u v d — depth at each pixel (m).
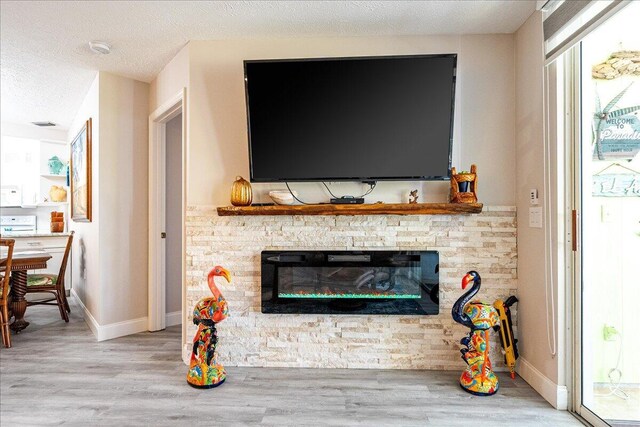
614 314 2.08
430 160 2.42
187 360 2.64
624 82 2.05
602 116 2.07
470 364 2.25
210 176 2.63
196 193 2.63
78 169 3.87
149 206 3.44
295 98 2.43
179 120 3.68
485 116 2.54
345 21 2.40
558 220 2.07
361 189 2.59
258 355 2.59
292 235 2.58
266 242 2.59
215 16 2.33
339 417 1.96
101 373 2.48
